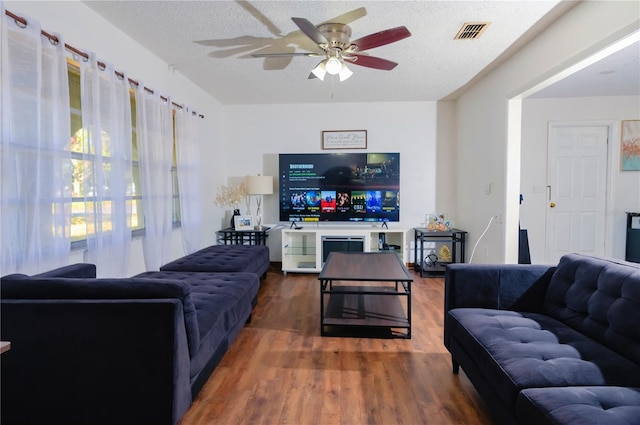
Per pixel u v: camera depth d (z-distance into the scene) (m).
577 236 4.75
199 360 1.69
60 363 1.43
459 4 2.41
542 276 2.12
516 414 1.27
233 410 1.75
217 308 2.01
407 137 5.02
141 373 1.42
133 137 3.12
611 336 1.56
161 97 3.29
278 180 5.16
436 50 3.18
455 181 5.00
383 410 1.75
